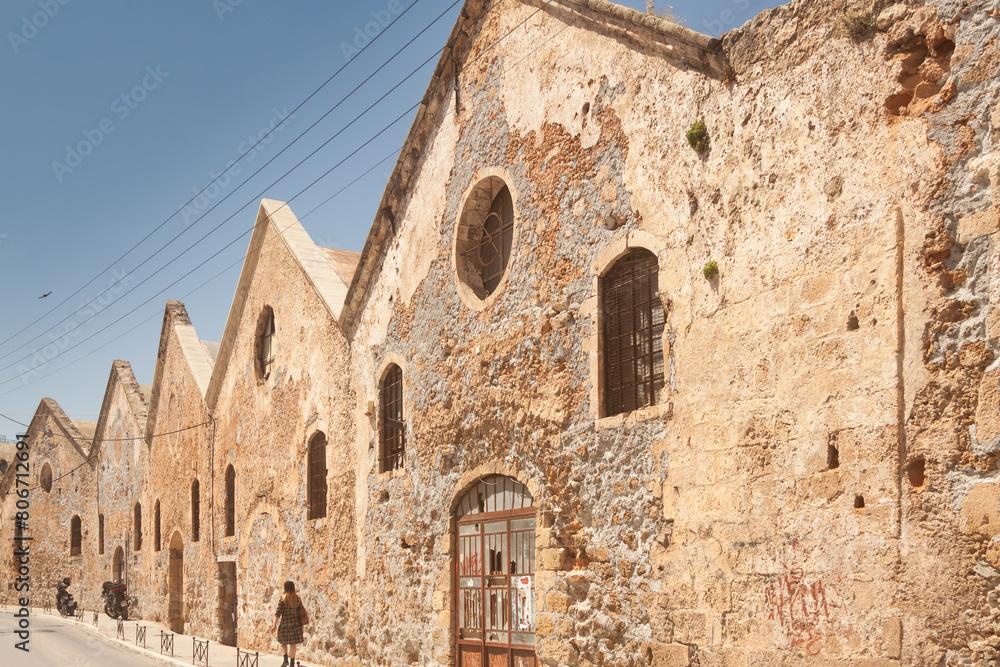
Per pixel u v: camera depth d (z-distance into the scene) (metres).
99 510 35.09
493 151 12.60
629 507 9.57
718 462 8.53
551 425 10.87
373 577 14.84
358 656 15.14
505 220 12.77
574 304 10.73
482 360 12.36
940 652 6.52
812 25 8.12
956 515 6.56
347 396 16.42
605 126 10.52
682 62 9.49
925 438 6.83
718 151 8.94
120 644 22.23
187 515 25.30
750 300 8.40
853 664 7.07
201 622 23.50
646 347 9.87
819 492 7.53
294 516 18.31
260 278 21.20
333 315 16.98
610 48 10.56
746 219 8.55
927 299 6.94
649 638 9.12
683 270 9.20
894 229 7.22
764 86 8.52
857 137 7.61
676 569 8.88
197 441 24.88
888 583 6.90
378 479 14.98
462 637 12.42
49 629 28.30
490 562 12.05
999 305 6.52
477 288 13.16
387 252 15.44
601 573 9.87
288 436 18.95
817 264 7.81
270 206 20.86
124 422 32.88
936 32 7.13
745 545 8.14
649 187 9.77
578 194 10.85
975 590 6.39
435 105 14.23
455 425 12.87
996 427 6.42
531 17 12.05
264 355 21.05
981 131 6.78
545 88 11.64
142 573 29.84
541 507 10.89
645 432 9.47
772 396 8.07
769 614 7.83
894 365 7.08
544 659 10.51
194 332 27.92
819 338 7.71
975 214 6.73
